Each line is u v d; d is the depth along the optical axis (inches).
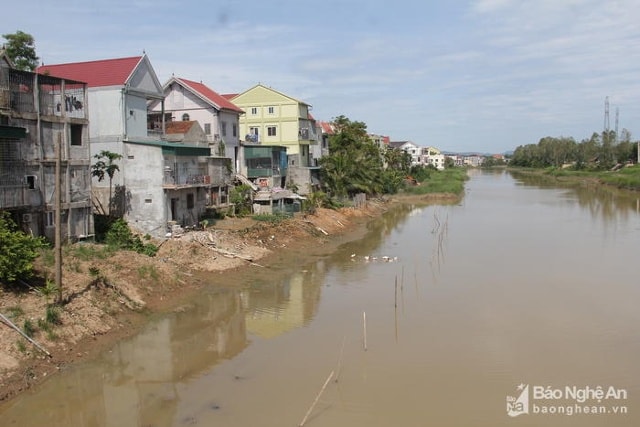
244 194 1875.0
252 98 2694.4
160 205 1423.5
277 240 1647.4
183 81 2047.2
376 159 3366.1
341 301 1141.7
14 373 722.8
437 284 1270.9
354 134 3090.6
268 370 805.2
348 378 776.9
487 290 1215.6
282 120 2667.3
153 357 847.1
